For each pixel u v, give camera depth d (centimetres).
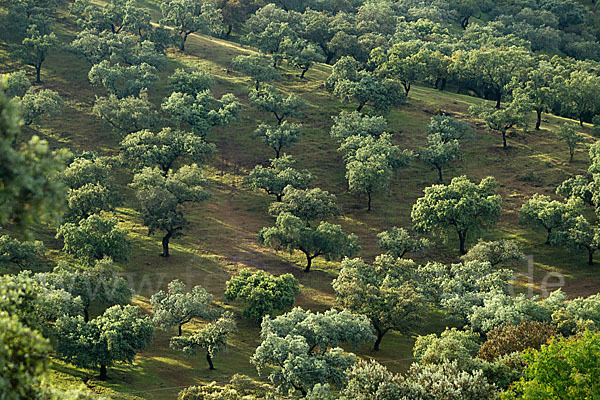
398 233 10369
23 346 2177
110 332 6812
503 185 12431
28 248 8762
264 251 10475
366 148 12338
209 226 11062
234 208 11700
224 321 7431
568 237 10325
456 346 6159
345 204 11956
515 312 7638
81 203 10056
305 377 6219
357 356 7931
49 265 9206
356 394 5209
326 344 7188
